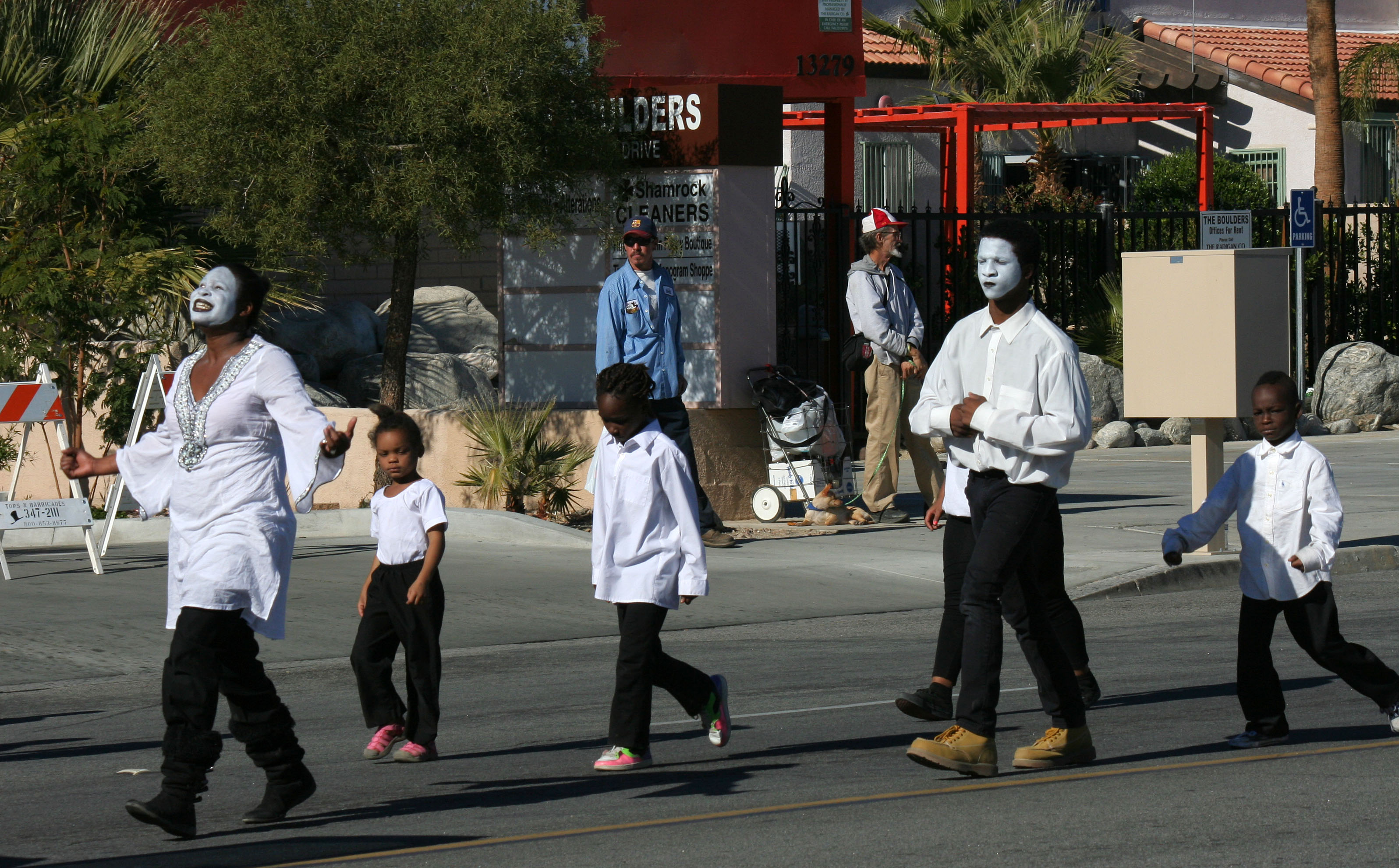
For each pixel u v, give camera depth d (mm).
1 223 25938
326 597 19406
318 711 14375
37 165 24781
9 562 22625
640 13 32469
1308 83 55781
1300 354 34000
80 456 10055
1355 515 24578
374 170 23359
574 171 24547
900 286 24734
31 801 11211
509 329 26281
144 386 22781
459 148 23562
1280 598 11781
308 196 22766
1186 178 53031
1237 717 13039
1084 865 8719
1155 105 44188
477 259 37562
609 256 25516
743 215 25031
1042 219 38031
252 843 9734
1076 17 52375
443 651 17141
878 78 52719
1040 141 52188
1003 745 12172
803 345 35812
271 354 9867
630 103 25219
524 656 16875
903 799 10445
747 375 25172
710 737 11836
